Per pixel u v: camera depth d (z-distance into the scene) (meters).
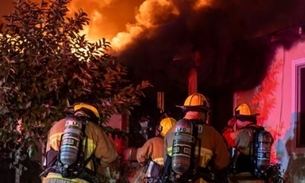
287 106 9.26
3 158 6.62
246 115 6.83
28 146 6.27
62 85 6.28
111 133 6.89
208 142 5.35
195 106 5.60
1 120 6.27
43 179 4.99
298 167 8.83
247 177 6.37
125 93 6.68
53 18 6.43
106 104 6.54
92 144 4.93
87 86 6.33
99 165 5.16
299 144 8.93
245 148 6.40
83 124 4.89
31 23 6.36
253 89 10.09
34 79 6.18
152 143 6.92
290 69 9.23
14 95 6.21
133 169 8.20
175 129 5.26
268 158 6.32
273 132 9.54
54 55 6.23
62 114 6.20
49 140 5.08
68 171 4.75
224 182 5.55
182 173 5.12
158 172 6.81
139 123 10.70
